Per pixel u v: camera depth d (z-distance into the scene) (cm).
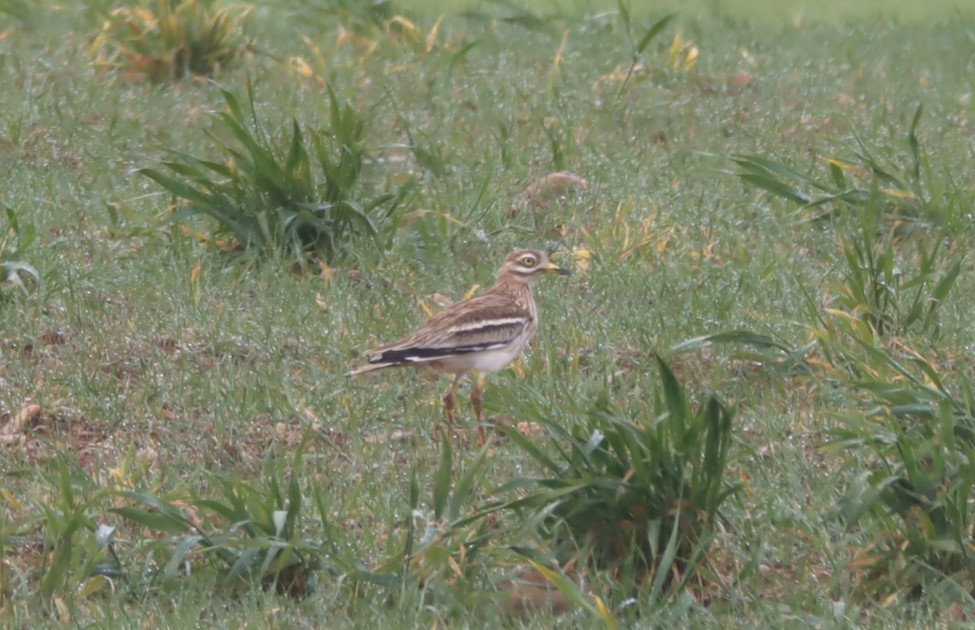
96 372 1209
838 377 1166
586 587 922
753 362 1258
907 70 2270
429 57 2222
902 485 930
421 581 904
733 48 2364
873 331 1236
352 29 2317
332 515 999
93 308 1319
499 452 1088
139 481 1048
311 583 918
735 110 2008
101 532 915
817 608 899
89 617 873
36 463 1084
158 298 1357
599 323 1330
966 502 920
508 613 896
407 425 1153
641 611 880
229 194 1465
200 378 1199
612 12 2641
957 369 1231
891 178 1570
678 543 939
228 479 991
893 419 991
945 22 2769
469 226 1525
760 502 1009
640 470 927
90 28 2262
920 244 1498
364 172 1630
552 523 953
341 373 1224
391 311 1334
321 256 1456
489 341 1180
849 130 1911
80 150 1748
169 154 1719
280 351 1265
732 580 938
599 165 1750
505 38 2395
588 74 2158
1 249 1355
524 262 1227
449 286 1418
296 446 1115
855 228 1438
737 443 1105
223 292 1364
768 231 1571
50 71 2009
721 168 1783
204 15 2088
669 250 1505
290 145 1501
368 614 876
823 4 3069
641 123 1938
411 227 1523
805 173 1716
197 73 2072
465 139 1839
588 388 1187
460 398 1205
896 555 923
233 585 915
